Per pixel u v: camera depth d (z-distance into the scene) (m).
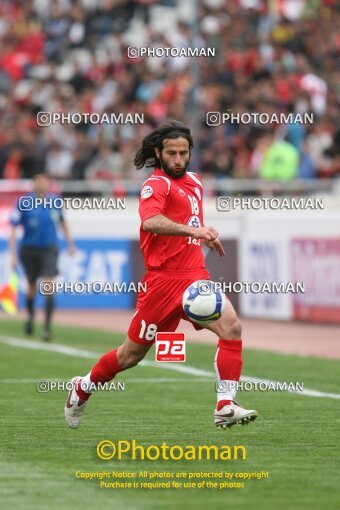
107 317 68.44
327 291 61.19
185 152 26.08
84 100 86.31
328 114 81.94
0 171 82.00
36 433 28.31
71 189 73.62
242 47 90.69
